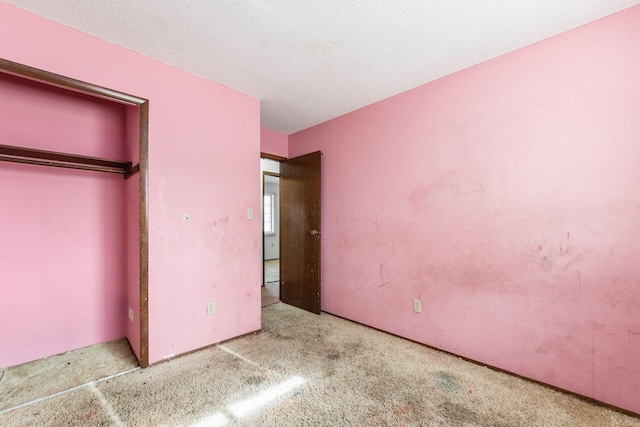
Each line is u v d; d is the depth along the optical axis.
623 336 1.62
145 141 2.06
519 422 1.55
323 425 1.53
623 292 1.62
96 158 2.15
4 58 1.56
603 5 1.58
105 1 1.54
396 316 2.68
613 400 1.64
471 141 2.20
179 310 2.25
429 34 1.83
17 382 1.88
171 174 2.20
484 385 1.89
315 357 2.27
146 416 1.58
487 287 2.12
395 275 2.69
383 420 1.56
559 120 1.82
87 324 2.41
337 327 2.91
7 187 2.05
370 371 2.06
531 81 1.92
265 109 3.06
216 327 2.48
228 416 1.59
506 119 2.03
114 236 2.56
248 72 2.32
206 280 2.41
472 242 2.19
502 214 2.05
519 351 1.98
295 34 1.84
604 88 1.67
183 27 1.77
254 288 2.77
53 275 2.25
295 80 2.45
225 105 2.54
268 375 2.00
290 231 3.75
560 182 1.82
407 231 2.60
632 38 1.59
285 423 1.54
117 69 1.95
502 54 2.05
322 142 3.44
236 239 2.62
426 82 2.47
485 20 1.70
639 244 1.57
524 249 1.95
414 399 1.74
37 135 2.16
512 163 2.00
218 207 2.49
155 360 2.13
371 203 2.90
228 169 2.56
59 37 1.73
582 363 1.74
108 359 2.19
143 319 2.06
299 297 3.59
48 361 2.15
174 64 2.20
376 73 2.32
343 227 3.18
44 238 2.21
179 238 2.24
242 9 1.61
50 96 2.21
